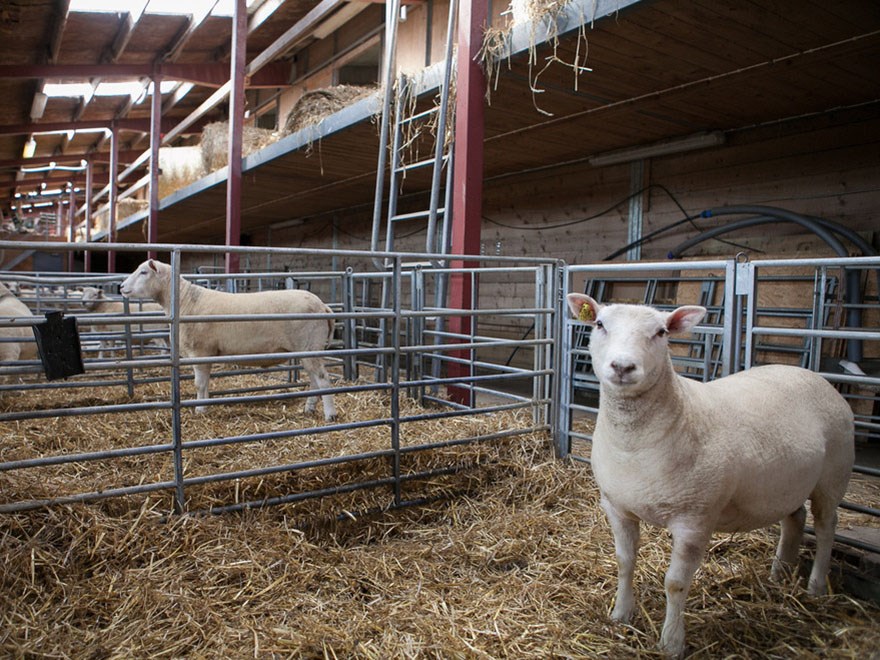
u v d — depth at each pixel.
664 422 2.36
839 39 5.38
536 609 2.89
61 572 2.87
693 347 7.42
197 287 5.56
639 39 5.41
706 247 8.10
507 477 4.43
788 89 6.51
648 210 8.85
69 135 21.81
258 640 2.57
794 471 2.57
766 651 2.60
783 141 7.46
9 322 3.02
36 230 37.62
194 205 15.71
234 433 4.82
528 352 10.46
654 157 8.75
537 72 6.18
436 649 2.56
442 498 4.19
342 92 9.38
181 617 2.69
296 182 12.27
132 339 6.21
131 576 2.90
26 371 3.78
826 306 6.20
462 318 6.18
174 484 3.39
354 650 2.55
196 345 5.39
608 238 9.41
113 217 19.69
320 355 3.86
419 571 3.27
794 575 3.08
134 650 2.47
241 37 10.79
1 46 12.41
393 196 7.29
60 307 9.82
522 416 5.23
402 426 4.92
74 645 2.47
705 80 6.35
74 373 3.17
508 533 3.69
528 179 10.61
